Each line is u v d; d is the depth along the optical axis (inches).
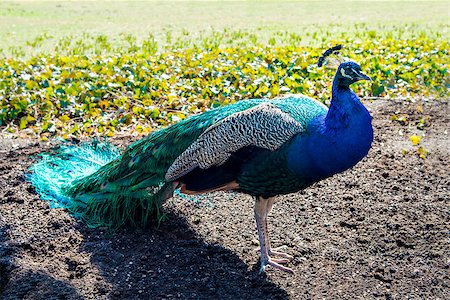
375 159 260.2
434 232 203.9
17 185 227.0
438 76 375.9
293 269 184.4
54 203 213.3
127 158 199.2
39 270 178.9
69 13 738.2
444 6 800.9
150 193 196.5
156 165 191.8
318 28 622.5
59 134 285.9
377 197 227.3
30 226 200.8
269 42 515.2
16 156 255.4
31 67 385.4
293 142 169.9
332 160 168.1
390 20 681.0
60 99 319.0
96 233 200.2
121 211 202.5
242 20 686.5
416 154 265.9
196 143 181.0
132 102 327.0
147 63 392.8
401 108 325.7
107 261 185.3
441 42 494.3
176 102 320.8
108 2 853.2
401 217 213.5
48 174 223.3
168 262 186.5
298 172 171.0
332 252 192.9
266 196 181.8
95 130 290.4
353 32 586.9
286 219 212.7
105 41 530.3
